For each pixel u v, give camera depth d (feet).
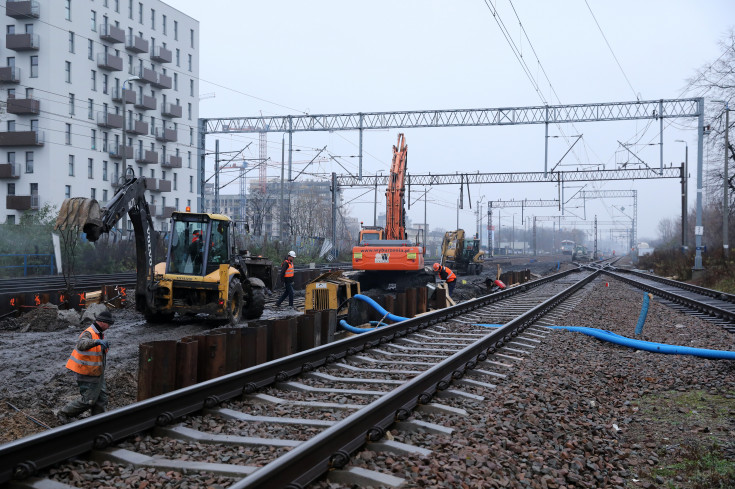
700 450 20.85
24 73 173.68
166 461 17.74
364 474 16.30
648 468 19.58
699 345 41.75
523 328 45.75
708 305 61.31
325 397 25.40
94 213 42.80
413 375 29.86
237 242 56.39
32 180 174.40
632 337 45.60
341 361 33.30
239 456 18.31
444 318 52.49
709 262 123.54
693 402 27.32
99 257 112.68
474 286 98.78
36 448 16.92
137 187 47.60
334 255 182.50
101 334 25.48
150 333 46.73
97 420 18.58
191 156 236.84
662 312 63.72
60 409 26.66
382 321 51.88
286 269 67.77
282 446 18.88
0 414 26.30
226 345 30.50
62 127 176.96
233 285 51.21
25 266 101.35
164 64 220.02
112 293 62.64
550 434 21.20
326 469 16.65
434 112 130.82
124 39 197.06
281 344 34.86
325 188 381.60
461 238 145.38
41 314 49.85
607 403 26.91
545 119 127.75
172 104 221.05
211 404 23.15
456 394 25.45
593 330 45.03
